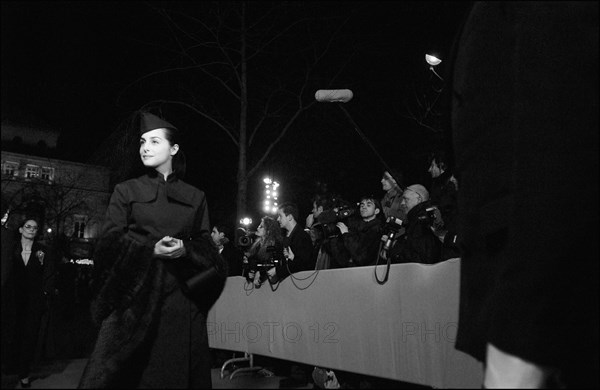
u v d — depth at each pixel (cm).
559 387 120
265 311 456
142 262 256
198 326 268
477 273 131
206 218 298
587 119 114
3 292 274
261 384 454
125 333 246
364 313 330
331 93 453
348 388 395
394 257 396
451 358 256
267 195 1149
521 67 122
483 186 130
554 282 111
